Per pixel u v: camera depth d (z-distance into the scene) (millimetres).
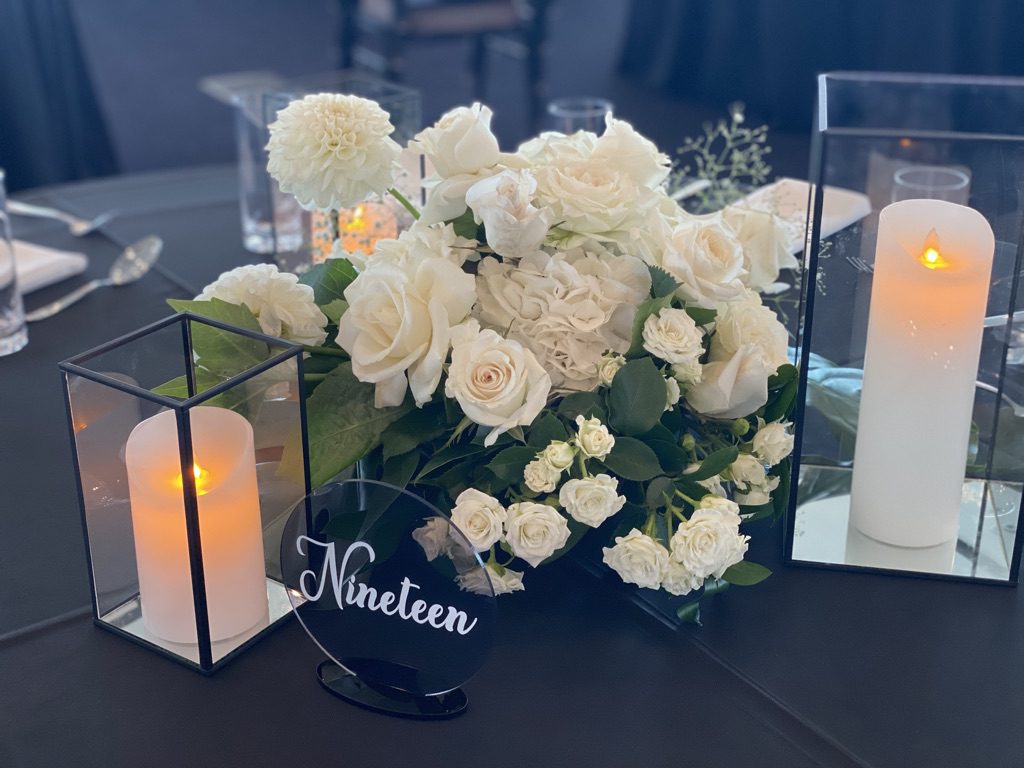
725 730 727
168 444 711
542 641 802
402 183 1230
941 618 837
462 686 761
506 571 778
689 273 787
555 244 811
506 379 745
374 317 776
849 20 3580
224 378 789
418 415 819
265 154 1285
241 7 5699
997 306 850
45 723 729
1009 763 705
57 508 965
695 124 3979
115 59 4949
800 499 936
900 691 764
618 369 780
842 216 827
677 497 827
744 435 867
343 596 756
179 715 737
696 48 4148
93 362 732
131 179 1732
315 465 796
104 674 772
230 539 747
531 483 751
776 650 799
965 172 824
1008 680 776
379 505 740
